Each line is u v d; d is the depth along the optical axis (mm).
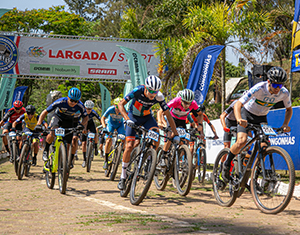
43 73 14406
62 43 14453
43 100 36719
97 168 10805
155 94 4887
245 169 4223
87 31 35500
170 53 14141
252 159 4195
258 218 3660
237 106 4246
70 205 4520
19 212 4004
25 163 7816
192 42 12758
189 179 5176
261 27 12477
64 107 6332
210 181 7676
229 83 30688
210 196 5406
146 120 5371
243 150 4629
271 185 3941
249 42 12469
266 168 3963
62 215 3803
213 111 16141
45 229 3111
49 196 5348
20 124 8930
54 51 14414
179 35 21203
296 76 22484
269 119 6719
